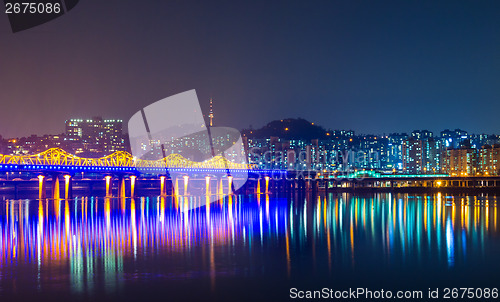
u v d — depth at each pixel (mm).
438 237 121188
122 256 99500
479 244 110750
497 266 89500
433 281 80562
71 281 80688
